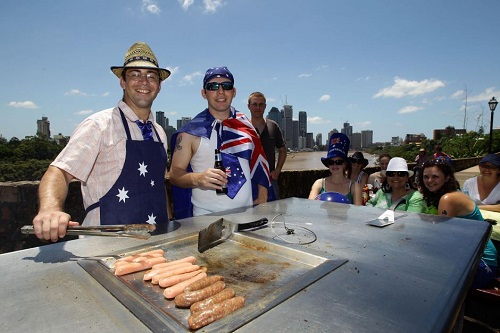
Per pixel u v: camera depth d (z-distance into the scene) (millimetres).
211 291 1159
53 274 1282
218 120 2752
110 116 2084
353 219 2166
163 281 1240
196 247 1713
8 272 1298
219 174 2236
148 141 2182
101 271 1299
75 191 3680
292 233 1829
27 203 3420
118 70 2215
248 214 2324
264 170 2969
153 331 902
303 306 1024
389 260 1416
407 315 963
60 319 957
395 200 3869
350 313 977
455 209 2922
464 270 1311
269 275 1372
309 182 7535
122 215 2053
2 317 964
